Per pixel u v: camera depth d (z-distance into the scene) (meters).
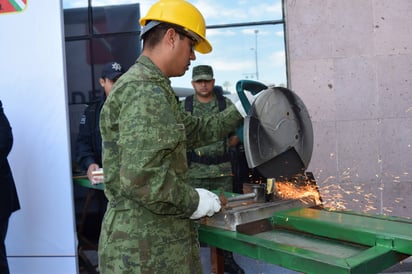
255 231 1.57
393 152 3.42
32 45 2.61
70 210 2.67
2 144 2.33
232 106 1.84
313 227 1.48
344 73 3.40
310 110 3.44
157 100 1.29
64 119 2.63
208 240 1.56
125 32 3.97
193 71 3.10
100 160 2.94
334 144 3.45
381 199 3.45
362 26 3.37
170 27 1.42
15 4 2.60
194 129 1.77
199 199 1.38
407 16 3.34
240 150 3.12
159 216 1.38
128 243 1.37
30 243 2.72
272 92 1.71
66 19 3.99
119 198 1.42
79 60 4.03
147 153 1.23
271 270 3.16
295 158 1.82
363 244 1.34
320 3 3.38
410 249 1.21
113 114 1.39
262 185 1.82
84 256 3.23
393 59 3.37
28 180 2.69
